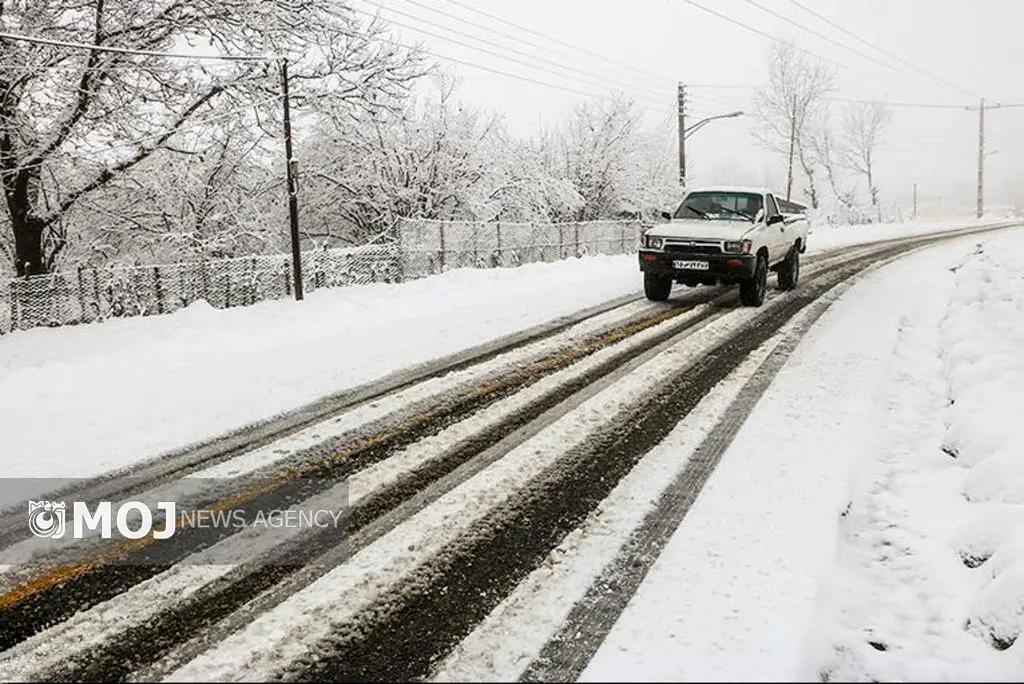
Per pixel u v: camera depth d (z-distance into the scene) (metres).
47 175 17.77
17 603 3.49
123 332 11.60
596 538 4.03
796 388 6.81
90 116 15.47
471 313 11.20
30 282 14.05
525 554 3.87
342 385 7.25
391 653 3.07
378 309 12.16
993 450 4.88
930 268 17.22
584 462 5.14
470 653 3.06
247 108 17.70
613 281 14.98
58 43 11.84
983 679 3.05
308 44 17.61
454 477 4.92
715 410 6.22
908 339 9.07
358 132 21.47
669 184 34.12
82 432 6.00
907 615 3.53
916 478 4.99
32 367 8.55
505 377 7.45
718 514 4.25
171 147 17.17
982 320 9.07
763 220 12.30
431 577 3.66
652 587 3.51
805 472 4.82
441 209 23.41
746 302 11.72
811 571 3.62
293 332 10.38
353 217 24.05
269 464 5.21
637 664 2.94
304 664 3.00
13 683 2.89
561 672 2.93
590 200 30.44
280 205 22.83
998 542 3.84
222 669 2.96
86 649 3.12
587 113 30.55
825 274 16.30
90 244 20.25
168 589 3.59
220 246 20.09
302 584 3.61
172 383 7.47
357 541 4.04
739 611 3.29
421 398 6.77
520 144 28.38
